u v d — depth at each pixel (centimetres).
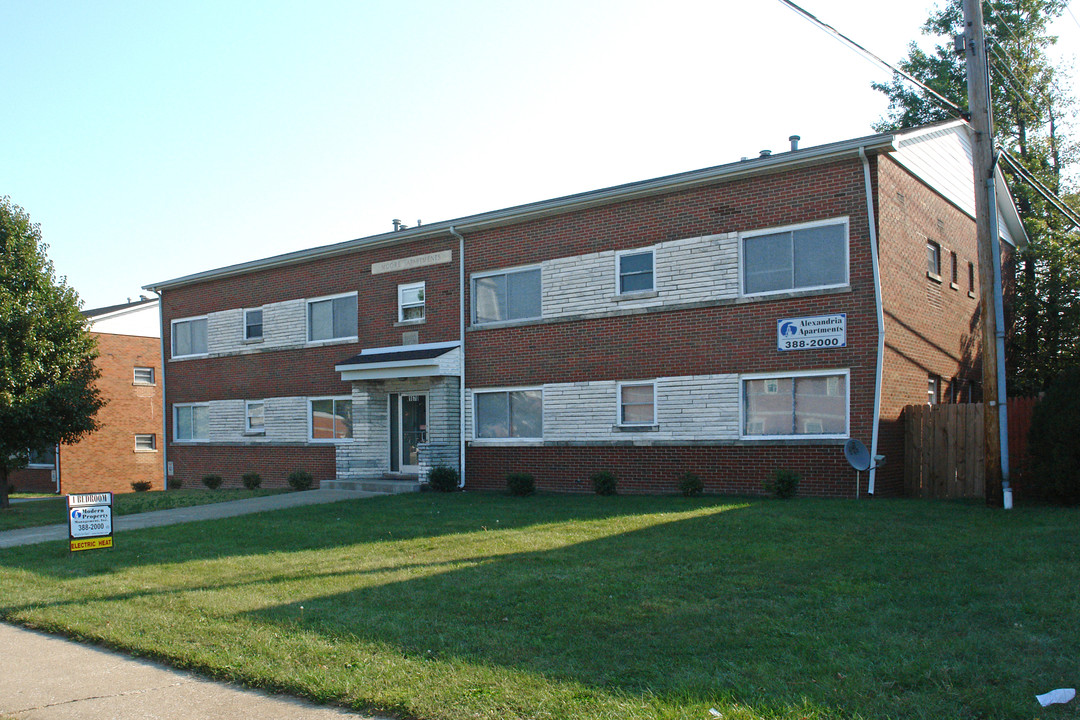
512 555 1048
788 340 1636
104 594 931
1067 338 2503
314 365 2459
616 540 1116
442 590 864
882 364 1543
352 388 2319
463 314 2123
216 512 1733
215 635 729
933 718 480
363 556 1094
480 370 2092
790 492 1548
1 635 797
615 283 1872
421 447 2073
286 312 2541
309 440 2472
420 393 2248
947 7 3269
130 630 762
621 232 1867
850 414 1570
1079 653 586
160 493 2534
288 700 581
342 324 2411
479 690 557
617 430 1852
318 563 1056
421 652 652
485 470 2078
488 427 2088
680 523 1229
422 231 2178
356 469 2270
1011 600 728
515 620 737
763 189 1678
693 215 1766
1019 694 511
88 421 2341
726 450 1703
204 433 2781
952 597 745
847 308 1574
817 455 1602
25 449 2267
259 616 786
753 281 1692
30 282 2270
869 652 606
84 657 709
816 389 1617
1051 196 1748
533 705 524
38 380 2258
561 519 1346
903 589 782
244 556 1138
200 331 2808
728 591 807
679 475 1761
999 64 2834
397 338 2266
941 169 1892
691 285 1759
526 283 2033
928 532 1078
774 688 536
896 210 1645
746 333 1688
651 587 837
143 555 1191
